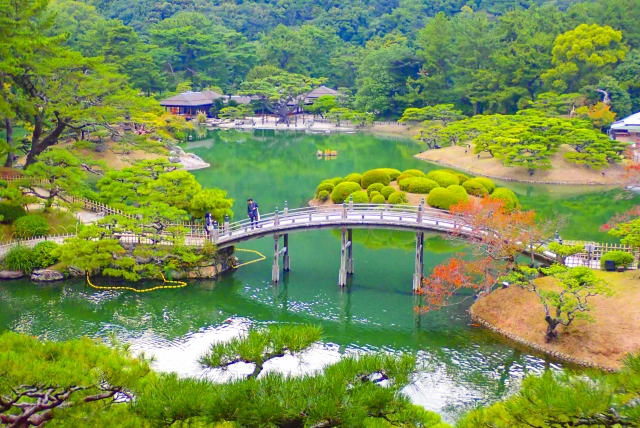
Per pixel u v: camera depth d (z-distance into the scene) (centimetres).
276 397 1147
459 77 11544
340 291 3812
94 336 3103
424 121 10150
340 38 15700
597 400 1024
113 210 4600
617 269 3372
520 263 3762
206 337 3136
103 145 7169
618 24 10456
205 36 13075
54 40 4631
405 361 1278
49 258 3903
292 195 6275
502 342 3095
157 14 16088
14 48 4481
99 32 10888
